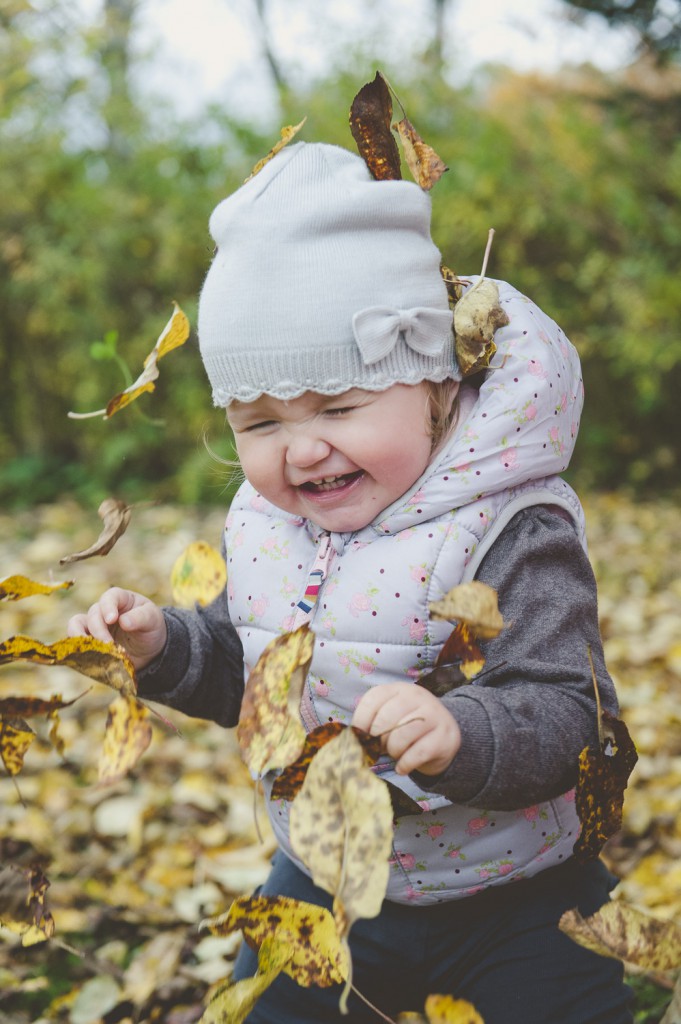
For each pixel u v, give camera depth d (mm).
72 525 5758
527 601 1148
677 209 5793
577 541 1211
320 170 1132
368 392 1109
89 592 4297
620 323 5793
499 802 1022
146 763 2670
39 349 6348
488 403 1189
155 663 1325
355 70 6000
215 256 1196
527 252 5852
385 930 1247
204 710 1380
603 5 5395
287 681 895
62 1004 1783
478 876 1213
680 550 4922
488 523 1177
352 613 1175
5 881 1055
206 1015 922
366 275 1099
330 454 1127
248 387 1117
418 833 1199
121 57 6711
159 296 6199
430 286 1155
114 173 6297
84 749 2758
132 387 1062
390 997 1276
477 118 5988
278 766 875
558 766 1044
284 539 1275
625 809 2373
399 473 1143
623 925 885
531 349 1218
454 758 989
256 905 926
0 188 6086
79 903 2080
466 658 948
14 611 4023
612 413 6133
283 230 1101
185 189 6207
